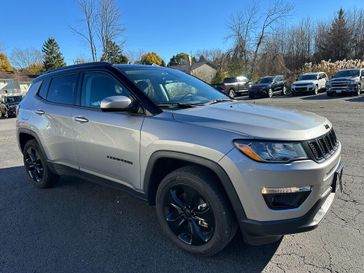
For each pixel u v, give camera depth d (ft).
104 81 10.75
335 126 27.63
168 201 9.14
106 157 10.41
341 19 175.73
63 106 12.18
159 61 211.00
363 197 12.10
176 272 8.19
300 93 74.18
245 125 7.80
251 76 114.32
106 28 98.07
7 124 51.65
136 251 9.18
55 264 8.68
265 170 7.16
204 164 7.82
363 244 9.02
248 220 7.59
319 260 8.38
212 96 11.57
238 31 115.24
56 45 218.38
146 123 9.08
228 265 8.39
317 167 7.39
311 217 7.61
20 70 227.40
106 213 11.75
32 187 14.90
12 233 10.48
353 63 98.89
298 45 174.70
